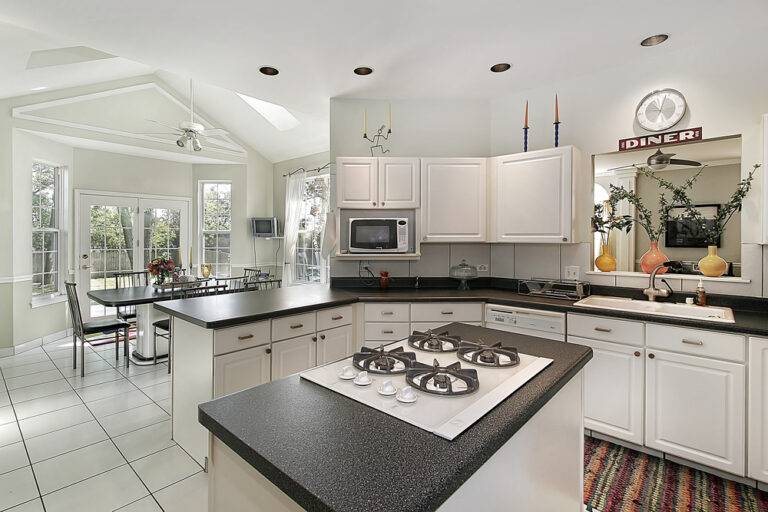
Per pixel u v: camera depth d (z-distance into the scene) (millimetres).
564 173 2875
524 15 2234
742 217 2424
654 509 1856
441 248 3623
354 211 3443
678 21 2301
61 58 3713
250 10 2164
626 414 2314
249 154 6453
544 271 3264
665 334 2178
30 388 3322
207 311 2307
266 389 1116
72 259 5176
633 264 2854
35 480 2074
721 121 2498
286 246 6242
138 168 5797
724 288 2465
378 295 3062
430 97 3508
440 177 3262
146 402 3047
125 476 2115
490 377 1188
